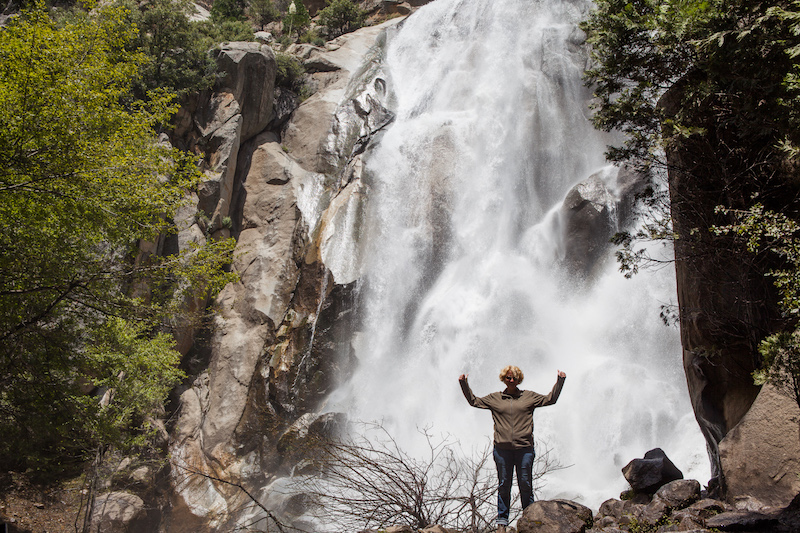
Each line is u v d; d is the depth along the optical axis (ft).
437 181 94.17
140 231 43.47
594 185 81.35
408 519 22.11
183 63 102.63
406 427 76.38
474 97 104.99
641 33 26.68
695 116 27.22
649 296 71.97
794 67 19.69
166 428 81.92
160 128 99.14
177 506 73.56
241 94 107.96
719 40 22.59
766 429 23.99
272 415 82.07
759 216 21.79
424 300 87.66
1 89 33.99
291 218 98.73
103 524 60.59
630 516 22.18
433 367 80.84
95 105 38.65
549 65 102.63
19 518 58.49
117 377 55.47
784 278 19.58
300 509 44.11
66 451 66.23
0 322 38.83
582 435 65.41
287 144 112.06
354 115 110.32
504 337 78.48
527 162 94.38
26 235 38.45
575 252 79.97
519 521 20.03
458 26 122.72
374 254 90.89
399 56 126.31
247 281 94.43
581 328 75.31
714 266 29.55
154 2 102.32
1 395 43.68
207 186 97.30
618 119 28.50
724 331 29.01
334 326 84.94
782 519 19.81
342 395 82.02
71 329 45.29
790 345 18.93
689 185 29.30
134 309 44.60
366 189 97.76
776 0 21.83
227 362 87.40
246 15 160.56
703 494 29.01
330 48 130.21
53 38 37.55
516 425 22.09
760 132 23.49
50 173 35.78
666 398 63.52
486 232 89.86
